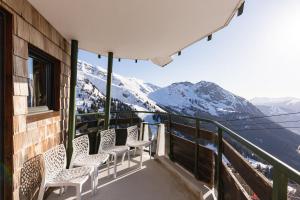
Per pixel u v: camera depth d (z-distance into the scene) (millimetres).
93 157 3311
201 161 3340
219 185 2516
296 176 909
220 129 2535
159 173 3945
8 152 1934
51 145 3100
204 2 2336
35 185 2395
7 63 1932
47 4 2385
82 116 4535
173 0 2307
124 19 2842
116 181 3535
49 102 3363
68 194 3000
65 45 3781
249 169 1548
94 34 3490
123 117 5402
